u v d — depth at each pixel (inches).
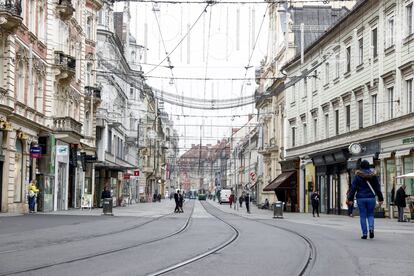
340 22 1720.0
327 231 856.9
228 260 478.6
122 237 705.6
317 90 2005.4
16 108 1316.4
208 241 658.8
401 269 434.9
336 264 458.0
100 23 2386.8
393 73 1387.8
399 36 1364.4
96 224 971.9
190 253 526.9
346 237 720.3
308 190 2066.9
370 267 442.0
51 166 1581.0
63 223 983.6
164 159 5772.6
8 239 662.5
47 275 385.7
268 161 2851.9
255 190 3575.3
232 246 601.0
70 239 666.8
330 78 1870.1
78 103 1955.0
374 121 1525.6
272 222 1171.3
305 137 2180.1
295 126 2288.4
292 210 2265.0
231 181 5354.3
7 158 1275.8
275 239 697.6
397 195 1222.3
